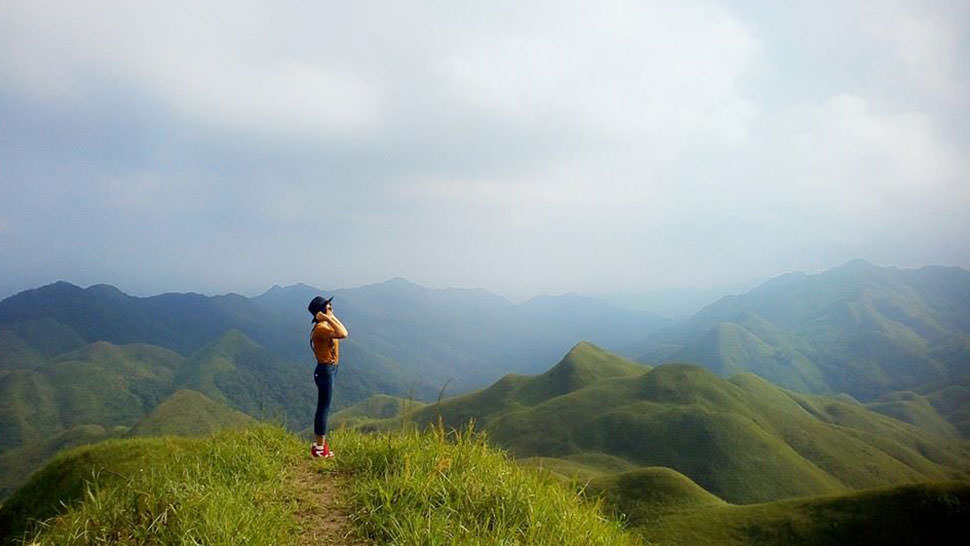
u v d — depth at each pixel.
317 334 11.32
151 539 6.59
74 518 7.33
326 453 11.10
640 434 162.62
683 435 158.62
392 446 9.89
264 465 9.80
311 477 9.82
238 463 9.87
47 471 26.39
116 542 6.64
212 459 9.94
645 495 92.12
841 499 80.06
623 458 153.62
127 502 7.43
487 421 192.75
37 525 8.00
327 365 11.27
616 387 199.38
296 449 11.69
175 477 8.30
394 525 6.94
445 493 7.72
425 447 9.85
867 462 163.12
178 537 6.38
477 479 8.21
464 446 9.50
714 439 154.62
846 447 171.75
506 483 8.18
